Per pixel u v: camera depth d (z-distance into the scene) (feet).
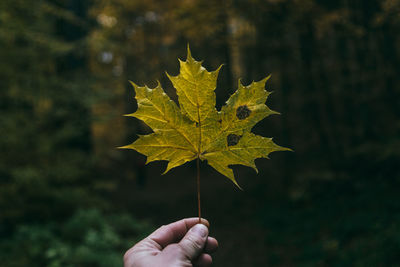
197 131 2.91
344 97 29.01
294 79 30.60
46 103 21.30
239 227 25.13
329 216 20.79
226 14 28.22
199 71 2.82
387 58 25.61
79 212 18.71
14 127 17.78
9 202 17.56
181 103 2.87
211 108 2.88
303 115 34.17
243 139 2.88
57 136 19.34
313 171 28.71
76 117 20.83
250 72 31.83
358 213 19.11
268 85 33.60
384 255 13.14
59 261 14.01
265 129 35.68
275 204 27.43
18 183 17.69
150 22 42.80
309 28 26.63
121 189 38.88
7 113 18.63
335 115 30.60
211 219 28.48
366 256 13.98
